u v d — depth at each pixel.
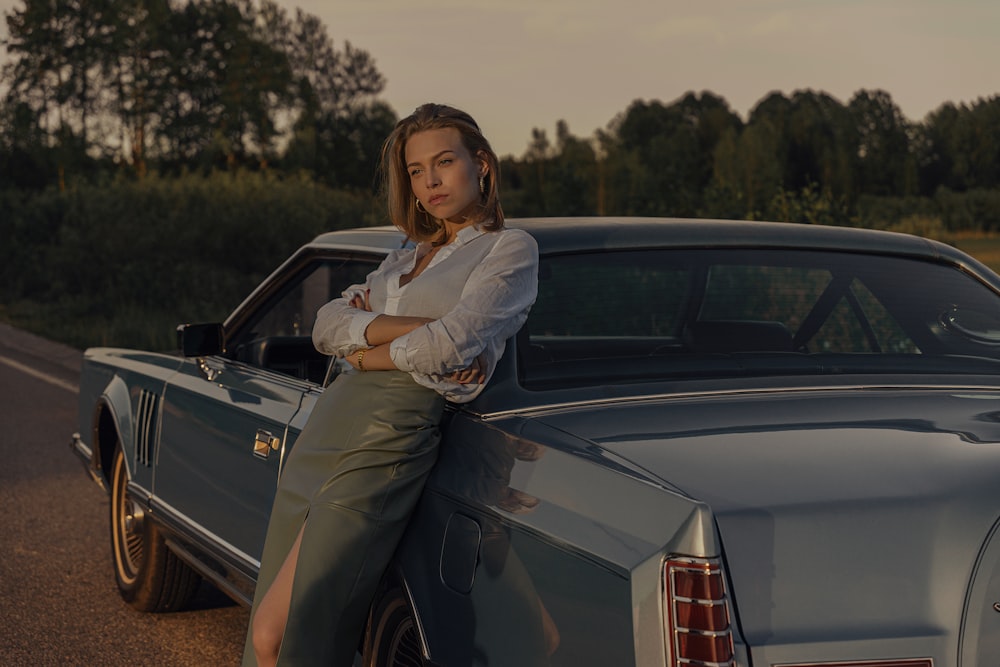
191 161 90.38
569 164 31.08
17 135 75.81
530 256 2.67
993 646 2.04
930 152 75.31
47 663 4.49
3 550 6.10
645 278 3.14
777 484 2.13
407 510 2.64
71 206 30.08
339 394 2.72
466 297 2.60
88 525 6.61
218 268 27.27
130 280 25.78
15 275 29.97
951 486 2.13
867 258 3.40
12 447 9.02
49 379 13.69
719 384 2.81
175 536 4.43
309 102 99.75
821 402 2.68
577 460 2.29
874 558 2.05
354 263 3.67
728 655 1.95
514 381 2.77
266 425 3.58
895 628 2.01
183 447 4.29
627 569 2.03
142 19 84.19
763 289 3.21
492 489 2.44
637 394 2.74
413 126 2.73
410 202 2.84
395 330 2.63
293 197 30.83
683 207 18.62
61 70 79.62
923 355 3.16
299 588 2.59
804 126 84.62
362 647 3.21
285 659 2.60
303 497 2.71
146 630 4.88
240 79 93.44
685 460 2.25
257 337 4.32
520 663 2.29
